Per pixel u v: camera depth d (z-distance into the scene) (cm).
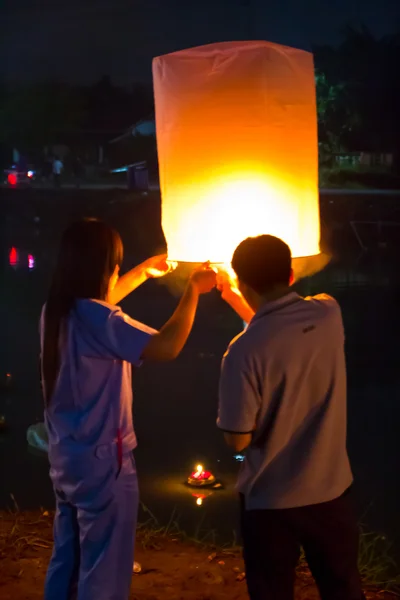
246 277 244
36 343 1104
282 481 238
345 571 245
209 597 346
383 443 685
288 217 274
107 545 258
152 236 2811
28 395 845
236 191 269
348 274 1844
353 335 1170
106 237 262
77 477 257
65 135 6359
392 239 2522
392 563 429
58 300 257
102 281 262
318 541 242
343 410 246
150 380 899
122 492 259
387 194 3381
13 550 400
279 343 232
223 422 234
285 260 243
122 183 4928
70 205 3381
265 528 240
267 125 266
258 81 263
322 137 5012
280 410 235
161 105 276
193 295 263
